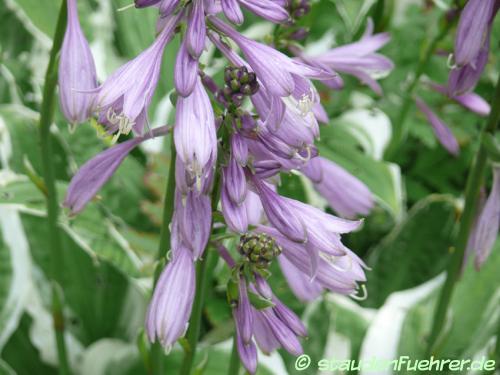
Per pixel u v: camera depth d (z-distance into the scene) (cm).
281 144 40
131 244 66
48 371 70
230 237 43
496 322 68
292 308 69
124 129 38
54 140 72
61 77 42
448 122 84
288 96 38
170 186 44
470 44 47
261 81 39
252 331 42
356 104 80
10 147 71
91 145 70
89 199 44
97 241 66
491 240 54
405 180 86
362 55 55
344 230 41
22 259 69
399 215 72
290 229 40
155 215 68
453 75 50
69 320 73
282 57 39
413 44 84
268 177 42
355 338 68
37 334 70
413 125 82
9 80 77
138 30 70
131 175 69
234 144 39
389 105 82
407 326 68
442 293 59
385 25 76
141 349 51
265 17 40
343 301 71
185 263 40
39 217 72
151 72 39
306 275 47
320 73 39
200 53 38
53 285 59
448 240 74
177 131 37
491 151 52
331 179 55
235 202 39
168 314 39
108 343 69
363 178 69
